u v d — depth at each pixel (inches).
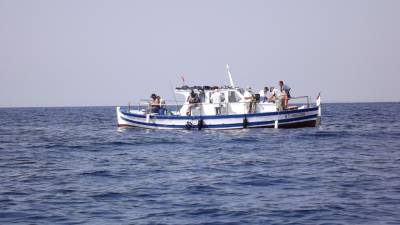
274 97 3403.1
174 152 2517.2
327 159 2187.5
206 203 1370.6
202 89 3437.5
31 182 1706.4
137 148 2738.7
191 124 3422.7
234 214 1257.4
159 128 3577.8
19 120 6712.6
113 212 1288.1
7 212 1295.5
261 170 1897.1
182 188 1568.7
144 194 1487.5
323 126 4153.5
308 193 1481.3
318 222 1184.2
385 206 1311.5
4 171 1962.4
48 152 2615.7
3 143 3129.9
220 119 3358.8
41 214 1275.8
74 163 2178.9
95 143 3041.3
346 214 1243.2
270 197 1435.8
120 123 3796.8
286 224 1173.7
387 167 1951.3
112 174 1856.5
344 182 1638.8
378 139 3061.0
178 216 1246.9
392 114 7190.0
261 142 2859.3
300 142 2864.2
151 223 1189.1
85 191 1539.1
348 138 3105.3
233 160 2185.0
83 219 1227.9
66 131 4237.2
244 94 3371.1
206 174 1824.6
